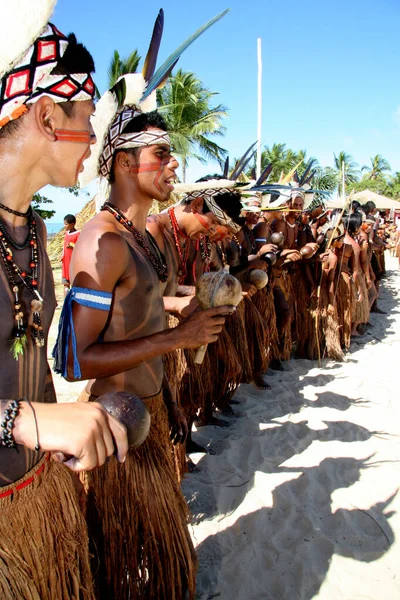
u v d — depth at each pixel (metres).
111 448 0.92
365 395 4.68
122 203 1.74
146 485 1.74
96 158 1.75
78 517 1.32
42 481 1.21
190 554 1.88
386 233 16.56
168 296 2.36
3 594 1.02
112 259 1.55
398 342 6.89
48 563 1.18
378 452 3.47
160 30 1.82
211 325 1.64
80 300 1.52
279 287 5.32
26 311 1.12
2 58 0.97
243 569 2.31
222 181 2.30
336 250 5.98
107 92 1.67
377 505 2.83
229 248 3.52
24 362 1.13
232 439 3.63
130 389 1.79
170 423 2.11
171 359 2.66
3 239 1.08
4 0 0.95
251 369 4.16
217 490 2.93
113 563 1.74
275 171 28.53
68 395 4.49
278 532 2.58
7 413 0.88
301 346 6.04
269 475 3.13
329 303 5.88
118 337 1.69
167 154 1.72
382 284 13.07
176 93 21.69
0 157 1.06
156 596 1.81
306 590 2.19
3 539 1.07
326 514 2.74
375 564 2.36
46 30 1.02
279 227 5.55
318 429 3.87
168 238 2.35
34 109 1.04
